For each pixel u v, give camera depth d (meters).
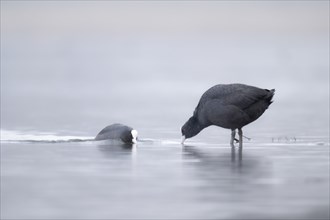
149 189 15.61
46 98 48.88
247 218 13.14
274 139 25.73
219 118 23.33
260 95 23.19
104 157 20.44
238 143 24.53
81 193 15.22
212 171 17.89
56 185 16.05
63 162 19.38
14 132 27.95
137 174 17.45
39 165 18.81
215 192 15.29
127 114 37.34
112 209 13.84
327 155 20.94
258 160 19.89
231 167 18.56
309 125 31.27
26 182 16.41
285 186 15.88
